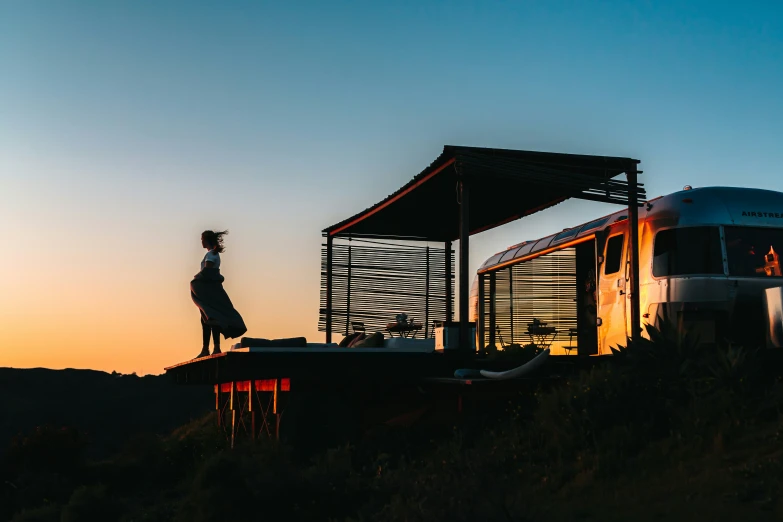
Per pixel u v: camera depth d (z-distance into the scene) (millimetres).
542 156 12359
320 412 12961
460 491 7047
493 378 11062
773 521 5770
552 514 6863
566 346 16562
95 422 59312
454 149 12141
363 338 14453
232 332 13430
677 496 6785
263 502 8742
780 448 7238
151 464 18172
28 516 14273
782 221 12359
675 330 9883
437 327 12516
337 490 8789
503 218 16938
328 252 18141
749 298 11875
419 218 16797
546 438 9398
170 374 18812
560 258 16984
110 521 13008
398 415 13148
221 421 19266
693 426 8242
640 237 12836
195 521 8977
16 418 64250
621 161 12695
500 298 18406
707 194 12469
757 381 8898
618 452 8367
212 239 13703
